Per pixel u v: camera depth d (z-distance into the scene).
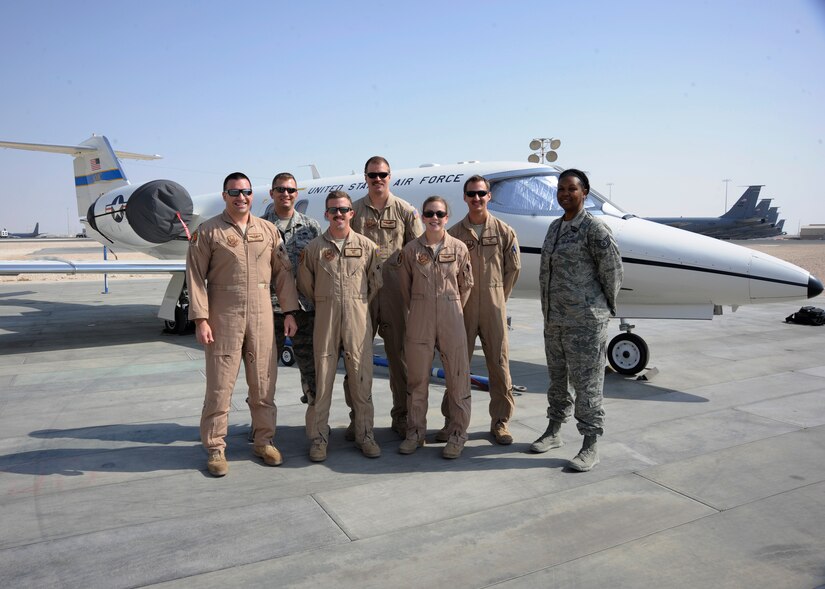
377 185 4.52
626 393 5.87
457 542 2.96
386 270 4.58
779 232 57.41
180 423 5.02
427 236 4.16
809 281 5.67
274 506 3.40
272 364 4.12
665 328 10.29
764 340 8.98
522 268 7.11
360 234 4.43
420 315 4.18
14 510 3.35
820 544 2.91
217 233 3.91
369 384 4.24
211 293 3.99
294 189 4.68
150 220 10.39
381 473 3.91
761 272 5.82
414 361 4.23
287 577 2.66
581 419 3.99
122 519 3.24
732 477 3.76
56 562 2.79
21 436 4.68
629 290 6.48
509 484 3.70
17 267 7.83
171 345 8.93
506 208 7.19
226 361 3.95
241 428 4.91
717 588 2.54
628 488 3.61
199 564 2.77
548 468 3.96
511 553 2.85
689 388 6.05
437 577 2.65
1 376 6.80
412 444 4.28
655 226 6.62
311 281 4.20
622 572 2.68
